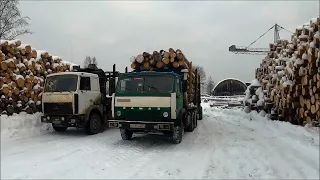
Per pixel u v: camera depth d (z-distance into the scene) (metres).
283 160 6.43
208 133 11.05
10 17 27.27
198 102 15.24
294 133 8.54
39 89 12.00
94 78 11.17
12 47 10.88
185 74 10.20
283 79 11.04
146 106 8.39
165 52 10.34
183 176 5.61
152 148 8.31
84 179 5.35
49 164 6.34
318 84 8.29
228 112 20.27
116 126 8.48
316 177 5.16
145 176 5.58
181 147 8.43
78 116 10.12
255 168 6.04
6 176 5.49
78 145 8.54
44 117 10.27
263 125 11.73
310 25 9.43
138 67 10.76
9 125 9.88
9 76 10.59
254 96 15.62
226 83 43.75
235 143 8.76
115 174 5.68
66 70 13.99
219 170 6.00
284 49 12.16
